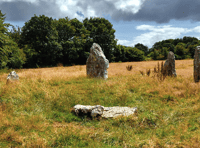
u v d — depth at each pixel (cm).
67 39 3472
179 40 9156
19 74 1298
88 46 3828
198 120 488
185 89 767
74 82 974
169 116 526
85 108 560
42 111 580
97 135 424
